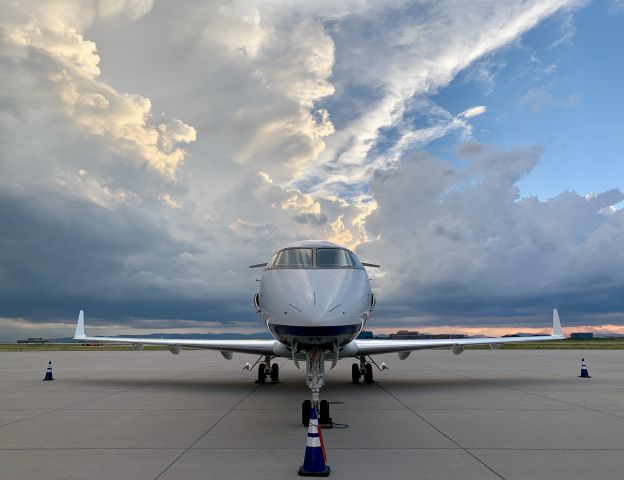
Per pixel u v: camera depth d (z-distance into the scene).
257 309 11.84
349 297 9.64
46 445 6.84
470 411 9.70
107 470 5.57
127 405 10.75
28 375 18.91
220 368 23.30
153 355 39.22
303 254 10.55
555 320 16.52
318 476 5.30
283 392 13.20
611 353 38.44
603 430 7.75
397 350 14.24
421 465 5.75
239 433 7.66
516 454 6.25
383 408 10.18
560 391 12.99
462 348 15.13
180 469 5.61
